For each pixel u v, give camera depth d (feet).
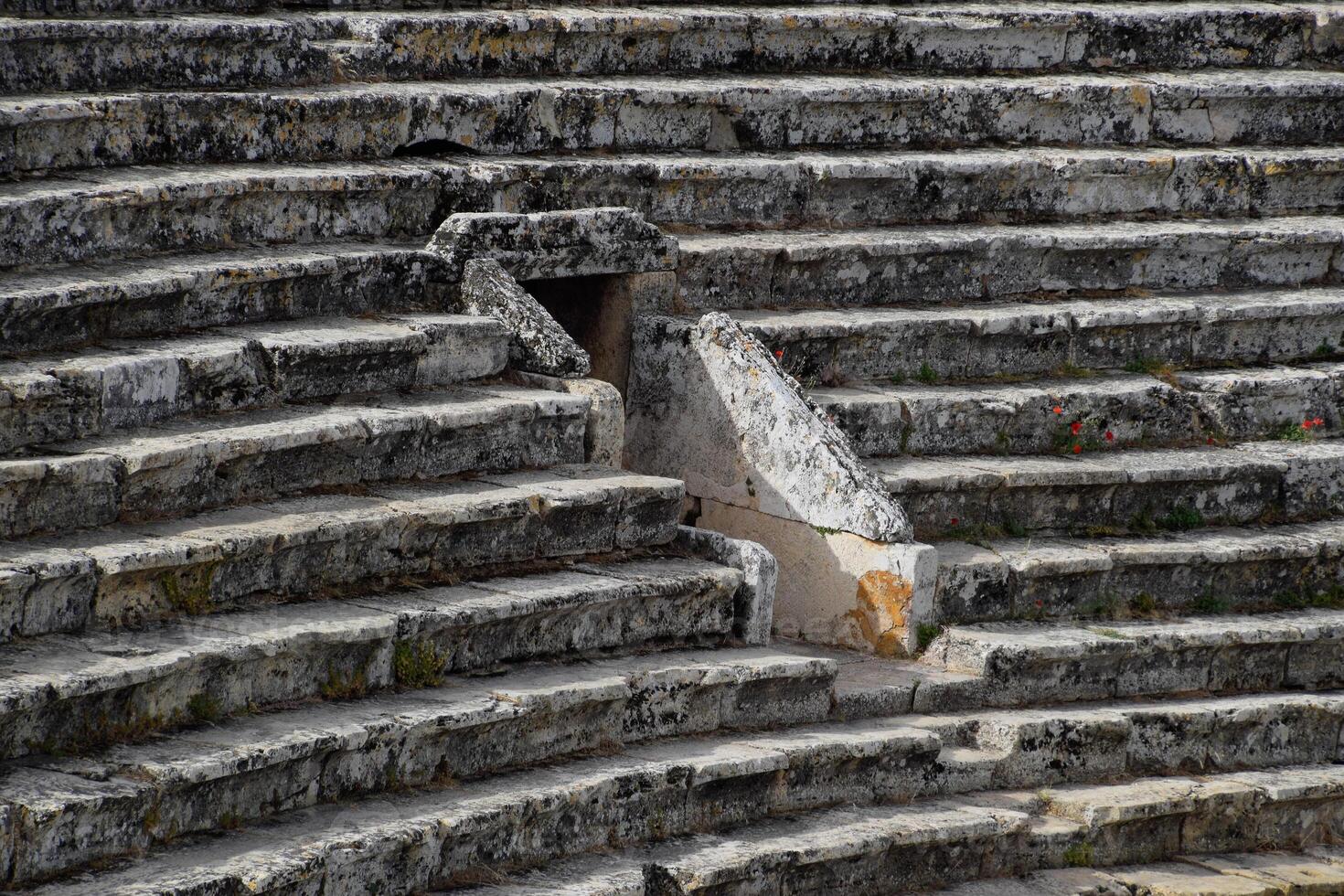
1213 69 146.20
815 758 85.40
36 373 77.92
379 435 86.43
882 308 116.98
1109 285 127.24
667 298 108.47
